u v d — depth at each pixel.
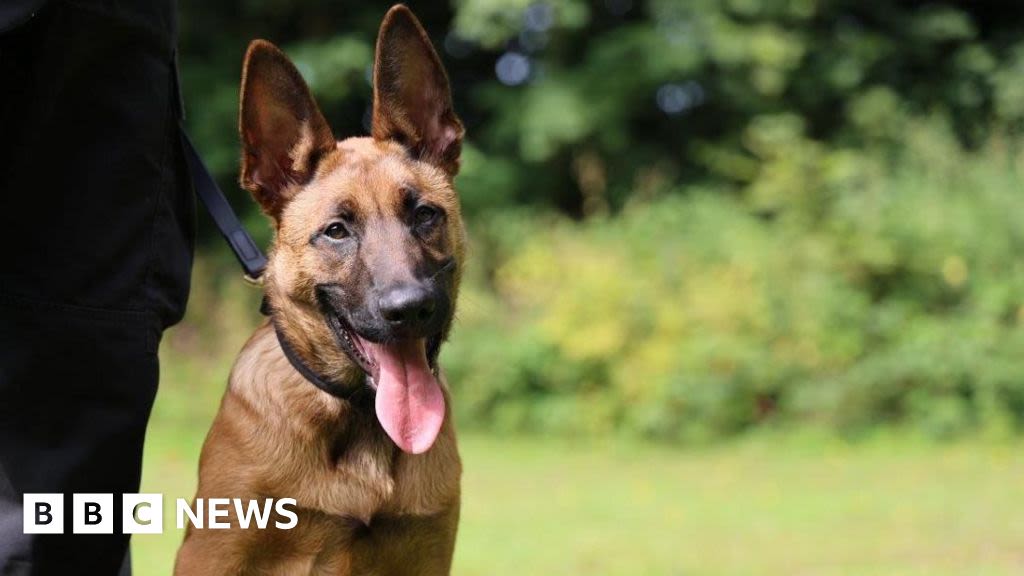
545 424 12.18
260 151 3.58
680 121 17.06
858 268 12.53
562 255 13.30
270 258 3.65
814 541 7.07
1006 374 11.41
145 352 3.13
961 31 16.66
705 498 8.66
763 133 13.81
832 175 13.08
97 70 3.00
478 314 13.05
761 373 11.76
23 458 2.91
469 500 8.57
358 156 3.62
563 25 15.66
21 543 2.89
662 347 11.91
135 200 3.10
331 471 3.42
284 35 17.36
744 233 12.99
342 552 3.47
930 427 11.35
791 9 15.76
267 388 3.46
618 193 16.42
